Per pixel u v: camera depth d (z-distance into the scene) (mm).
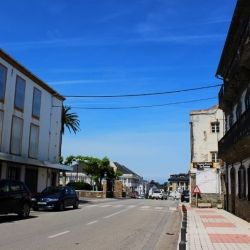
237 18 22984
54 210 29953
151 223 21812
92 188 70500
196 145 44781
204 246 13422
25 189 22844
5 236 14398
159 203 48219
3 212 20469
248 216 23094
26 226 18031
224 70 30859
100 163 74750
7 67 33062
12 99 34125
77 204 33062
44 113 41188
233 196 30031
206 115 45031
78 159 75438
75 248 12211
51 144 43125
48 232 15969
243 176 25266
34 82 38562
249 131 19484
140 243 13945
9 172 33688
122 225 19922
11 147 34094
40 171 39781
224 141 29672
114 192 74500
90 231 16812
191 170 43031
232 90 28016
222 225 20906
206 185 42375
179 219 25250
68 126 60406
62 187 31484
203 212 31422
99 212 28766
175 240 15078
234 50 26297
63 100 46531
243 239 15375
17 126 35156
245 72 23359
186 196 57094
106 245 13094
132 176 136500
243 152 23703
